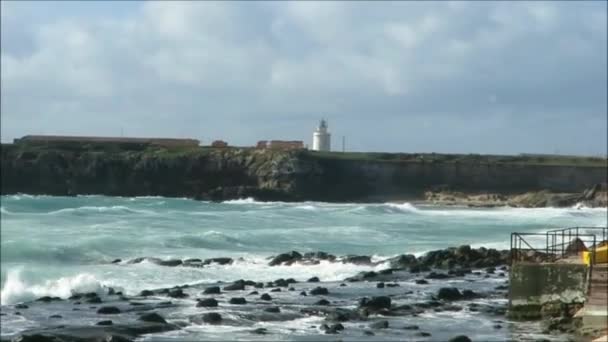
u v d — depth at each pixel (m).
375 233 92.75
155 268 62.81
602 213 142.62
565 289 39.94
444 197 199.50
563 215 135.25
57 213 101.12
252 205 145.38
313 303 45.50
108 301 47.00
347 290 51.53
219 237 80.50
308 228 95.56
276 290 51.16
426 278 58.19
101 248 71.00
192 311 42.44
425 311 43.31
